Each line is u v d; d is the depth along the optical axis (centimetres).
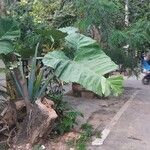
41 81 235
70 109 255
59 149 212
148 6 410
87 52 214
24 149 210
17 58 228
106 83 198
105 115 285
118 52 352
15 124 224
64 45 226
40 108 213
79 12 328
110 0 339
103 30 337
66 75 206
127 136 237
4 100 231
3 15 233
